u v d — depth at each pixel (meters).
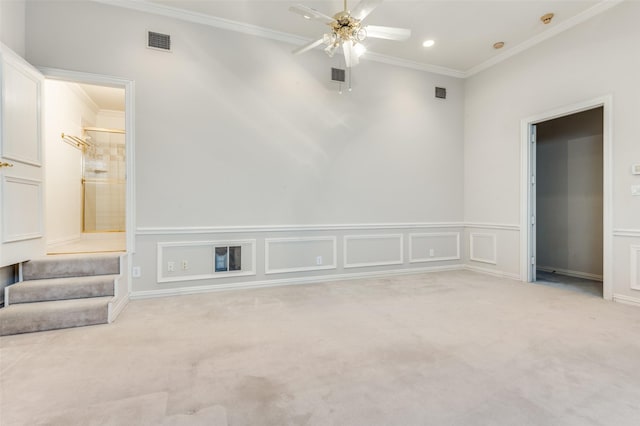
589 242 4.58
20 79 2.79
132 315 2.90
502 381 1.79
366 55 4.45
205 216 3.69
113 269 3.11
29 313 2.51
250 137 3.88
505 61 4.51
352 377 1.83
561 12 3.55
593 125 4.55
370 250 4.55
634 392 1.67
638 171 3.17
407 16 3.61
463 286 3.99
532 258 4.26
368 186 4.52
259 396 1.65
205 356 2.10
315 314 2.93
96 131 5.73
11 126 2.69
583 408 1.54
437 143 4.98
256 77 3.89
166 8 3.46
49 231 4.12
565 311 3.00
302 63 4.12
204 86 3.67
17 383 1.76
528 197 4.24
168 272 3.54
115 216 5.93
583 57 3.61
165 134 3.52
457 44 4.24
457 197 5.14
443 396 1.65
